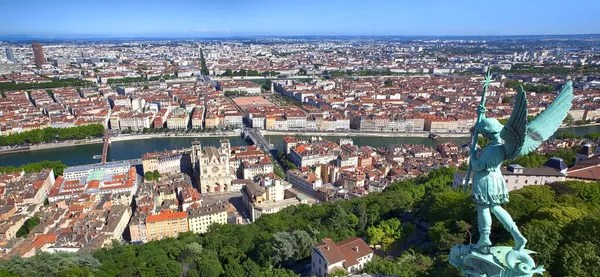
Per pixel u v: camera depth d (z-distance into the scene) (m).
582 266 187.50
